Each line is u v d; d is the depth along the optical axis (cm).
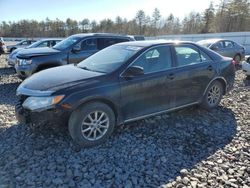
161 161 348
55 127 375
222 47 1329
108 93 383
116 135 418
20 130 430
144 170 326
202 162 348
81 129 371
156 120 484
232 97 667
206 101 533
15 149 369
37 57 738
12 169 321
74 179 305
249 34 2669
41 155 353
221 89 557
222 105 589
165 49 462
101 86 380
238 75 1030
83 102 364
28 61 734
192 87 494
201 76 504
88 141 377
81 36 817
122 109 406
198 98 514
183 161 349
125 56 432
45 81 386
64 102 352
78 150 368
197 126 464
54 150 366
